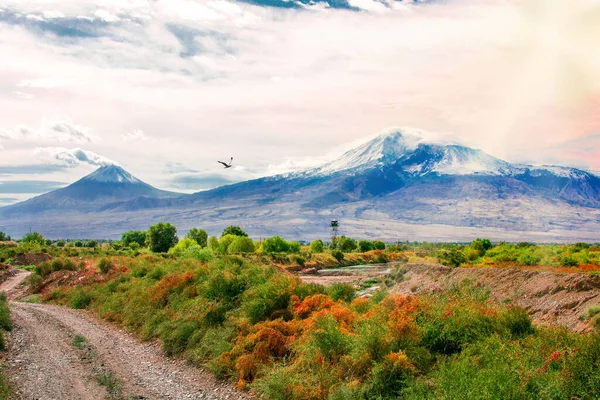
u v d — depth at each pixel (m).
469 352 12.26
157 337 21.00
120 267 39.44
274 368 14.30
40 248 78.06
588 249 45.16
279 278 21.19
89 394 13.35
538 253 40.25
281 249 106.94
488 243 62.44
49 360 16.62
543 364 10.97
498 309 15.05
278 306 19.38
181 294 23.94
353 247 140.88
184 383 15.08
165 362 17.62
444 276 29.36
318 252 120.56
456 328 13.81
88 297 32.44
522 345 12.70
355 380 12.47
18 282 47.69
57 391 13.38
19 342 18.98
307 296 19.52
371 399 11.90
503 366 10.72
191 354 17.58
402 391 11.66
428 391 11.29
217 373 15.55
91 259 51.50
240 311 19.44
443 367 11.58
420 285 30.45
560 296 19.17
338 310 17.02
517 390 10.01
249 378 14.93
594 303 17.17
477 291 21.69
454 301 16.08
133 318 23.91
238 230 127.75
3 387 12.75
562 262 34.88
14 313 26.94
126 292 29.11
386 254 113.38
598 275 19.58
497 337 12.68
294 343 15.70
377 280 49.69
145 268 35.78
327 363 13.54
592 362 10.60
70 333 21.97
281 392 13.14
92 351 18.50
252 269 24.36
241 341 16.77
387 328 13.71
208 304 20.17
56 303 35.38
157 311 22.91
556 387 10.08
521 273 23.17
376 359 13.07
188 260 36.03
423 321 14.36
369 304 18.83
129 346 19.97
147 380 15.16
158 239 110.81
